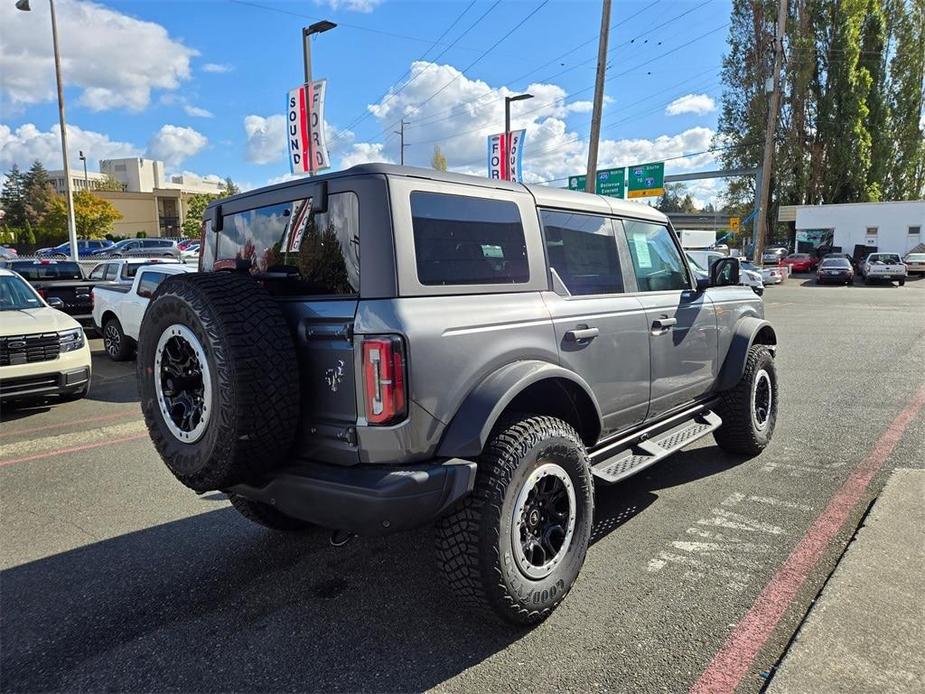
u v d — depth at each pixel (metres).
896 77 46.97
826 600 2.92
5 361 6.88
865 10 44.59
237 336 2.49
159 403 2.83
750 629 2.81
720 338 4.79
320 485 2.55
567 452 2.97
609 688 2.45
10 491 4.86
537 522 2.92
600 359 3.46
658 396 4.05
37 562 3.70
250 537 4.00
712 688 2.43
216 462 2.57
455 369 2.66
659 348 4.00
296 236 2.90
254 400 2.49
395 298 2.54
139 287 10.07
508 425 2.86
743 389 4.95
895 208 39.59
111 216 70.38
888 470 4.75
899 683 2.37
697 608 2.99
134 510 4.47
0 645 2.88
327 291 2.73
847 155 45.25
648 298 3.99
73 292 13.52
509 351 2.88
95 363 10.89
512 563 2.72
